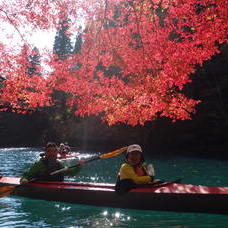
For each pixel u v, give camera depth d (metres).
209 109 20.67
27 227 4.01
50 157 6.07
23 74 8.49
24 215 4.61
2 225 4.11
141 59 7.35
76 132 30.73
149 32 7.54
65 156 16.47
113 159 17.08
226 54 18.84
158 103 7.17
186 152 20.80
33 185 5.79
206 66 20.72
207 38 6.30
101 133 28.11
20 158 19.03
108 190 5.14
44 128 36.66
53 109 34.50
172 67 6.66
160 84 6.91
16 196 5.97
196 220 4.22
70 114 32.19
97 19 8.12
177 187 4.94
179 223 4.10
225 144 19.88
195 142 21.33
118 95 7.73
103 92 8.05
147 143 24.28
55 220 4.35
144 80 7.15
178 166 12.64
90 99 8.20
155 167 12.40
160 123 23.20
